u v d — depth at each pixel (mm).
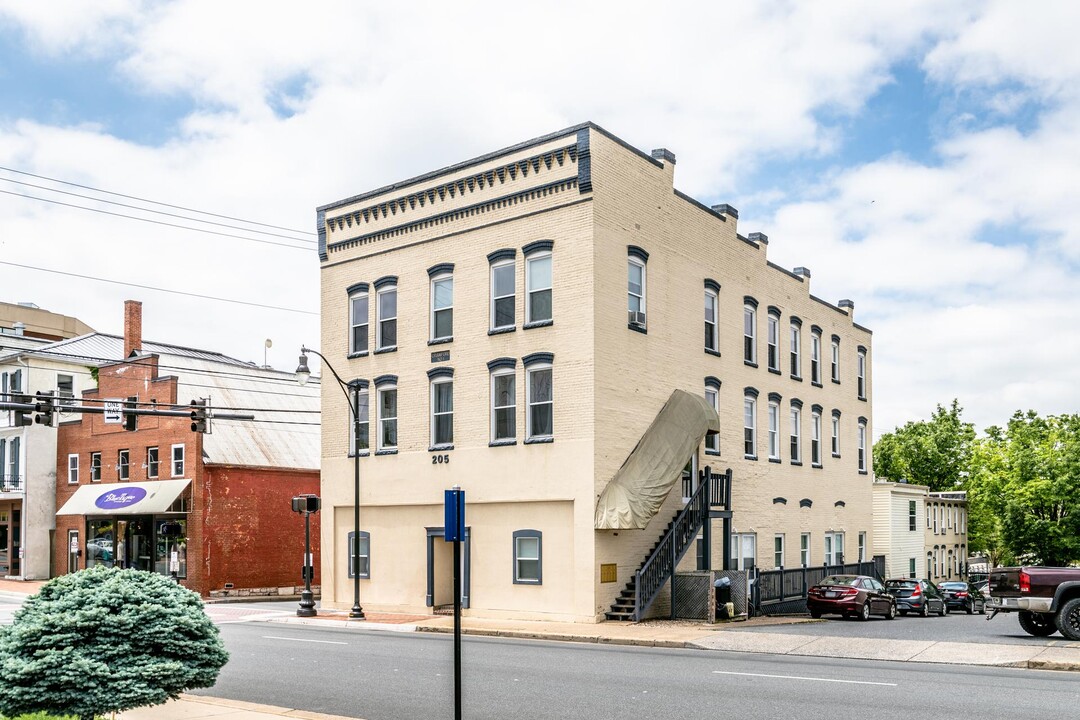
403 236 32281
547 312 28375
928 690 14180
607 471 27297
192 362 47906
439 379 30828
